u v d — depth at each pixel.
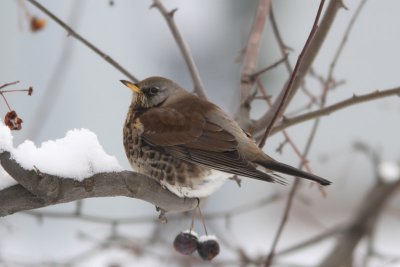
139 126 7.77
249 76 8.29
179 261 10.62
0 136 5.14
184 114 7.68
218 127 7.49
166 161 7.49
